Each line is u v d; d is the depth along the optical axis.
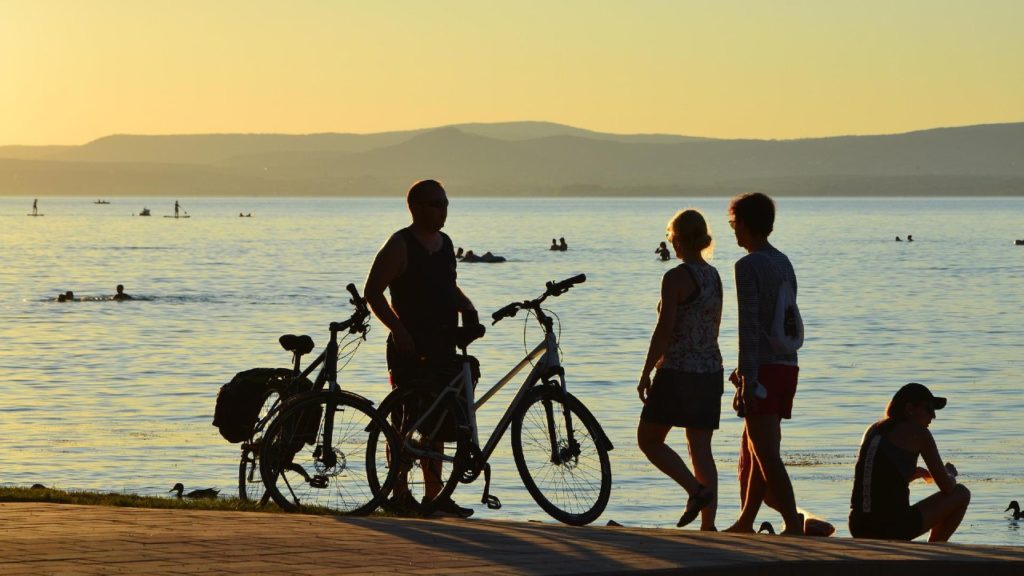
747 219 29.52
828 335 121.88
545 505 28.59
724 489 53.69
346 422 28.97
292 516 25.45
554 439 28.97
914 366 97.31
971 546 24.12
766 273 29.02
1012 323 133.50
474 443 28.94
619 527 25.55
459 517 28.36
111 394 81.25
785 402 29.39
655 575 20.81
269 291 178.00
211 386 85.06
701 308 29.69
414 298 29.72
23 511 25.61
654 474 56.34
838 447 63.41
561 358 102.12
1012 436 65.94
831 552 22.83
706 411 29.81
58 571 20.30
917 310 149.88
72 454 59.78
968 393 82.31
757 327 29.05
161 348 109.56
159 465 57.19
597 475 28.98
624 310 151.12
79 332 123.75
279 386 29.92
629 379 88.62
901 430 31.88
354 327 29.92
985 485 54.69
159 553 21.67
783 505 29.31
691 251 30.05
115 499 30.77
